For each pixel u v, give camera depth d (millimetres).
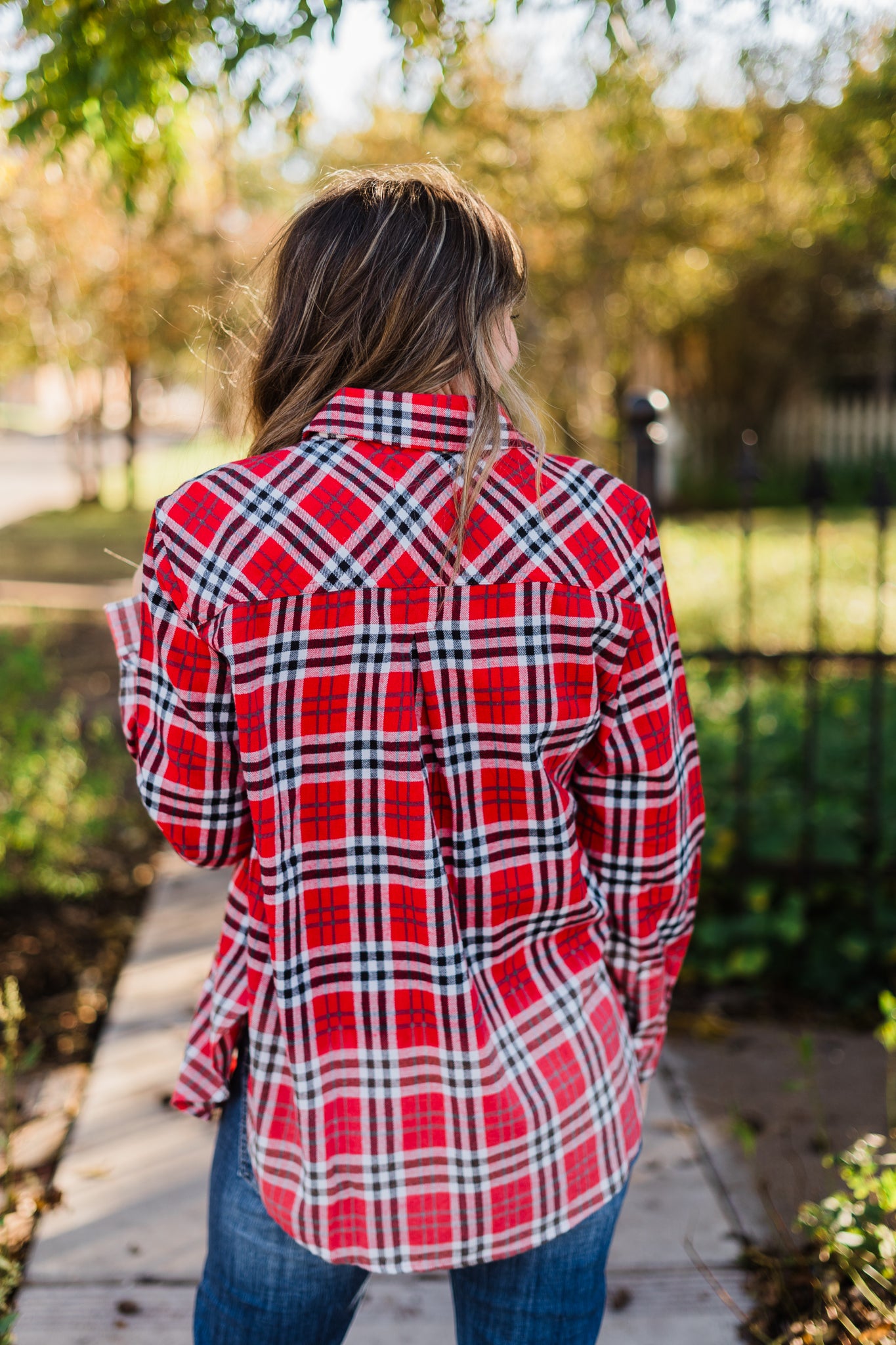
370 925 1032
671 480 15023
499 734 1028
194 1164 2391
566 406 11406
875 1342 1808
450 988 1033
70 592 9500
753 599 7332
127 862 4223
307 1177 1045
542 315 11055
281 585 998
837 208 4719
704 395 17844
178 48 2723
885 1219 1979
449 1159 1042
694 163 10125
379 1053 1041
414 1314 2000
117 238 12703
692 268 12750
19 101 2707
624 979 1192
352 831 1024
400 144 10234
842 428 17797
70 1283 2059
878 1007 3123
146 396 16266
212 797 1057
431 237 1073
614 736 1103
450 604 1015
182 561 1008
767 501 15648
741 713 3262
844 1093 2689
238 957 1128
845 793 3418
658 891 1149
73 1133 2500
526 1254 1102
